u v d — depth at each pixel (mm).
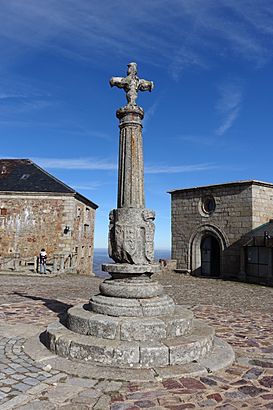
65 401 3264
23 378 3748
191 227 19750
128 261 5082
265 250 15680
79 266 22422
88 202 24594
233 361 4465
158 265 5188
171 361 4148
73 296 9859
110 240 5262
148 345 4176
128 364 4055
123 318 4570
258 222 17000
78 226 22141
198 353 4363
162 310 4797
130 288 4867
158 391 3514
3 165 23406
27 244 20250
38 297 9531
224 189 18172
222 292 12141
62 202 20484
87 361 4156
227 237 17797
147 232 5121
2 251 20219
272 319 7277
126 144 5414
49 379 3736
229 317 7430
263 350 4988
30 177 21984
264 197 17438
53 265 18422
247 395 3471
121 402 3268
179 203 20578
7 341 5090
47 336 4773
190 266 19625
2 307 7816
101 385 3621
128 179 5293
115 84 5668
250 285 14875
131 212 5129
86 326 4562
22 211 20453
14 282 13578
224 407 3213
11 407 3119
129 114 5484
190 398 3383
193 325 5043
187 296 10844
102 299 4922
